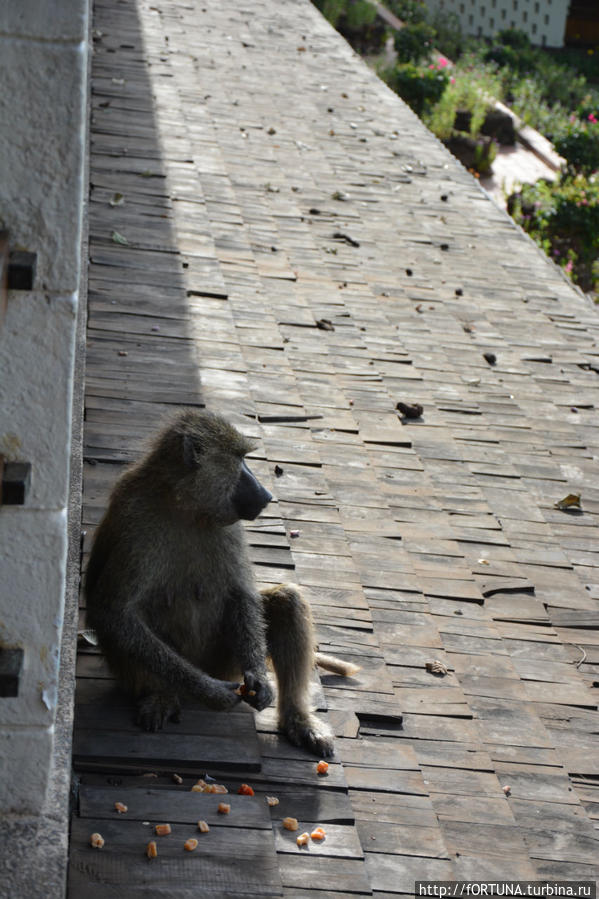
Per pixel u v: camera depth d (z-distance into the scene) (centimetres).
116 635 504
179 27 2147
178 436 511
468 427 980
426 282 1280
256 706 509
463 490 874
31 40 311
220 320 1032
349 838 466
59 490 353
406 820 501
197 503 508
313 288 1182
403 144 1758
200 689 504
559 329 1238
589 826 543
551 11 4188
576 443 995
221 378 923
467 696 630
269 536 729
